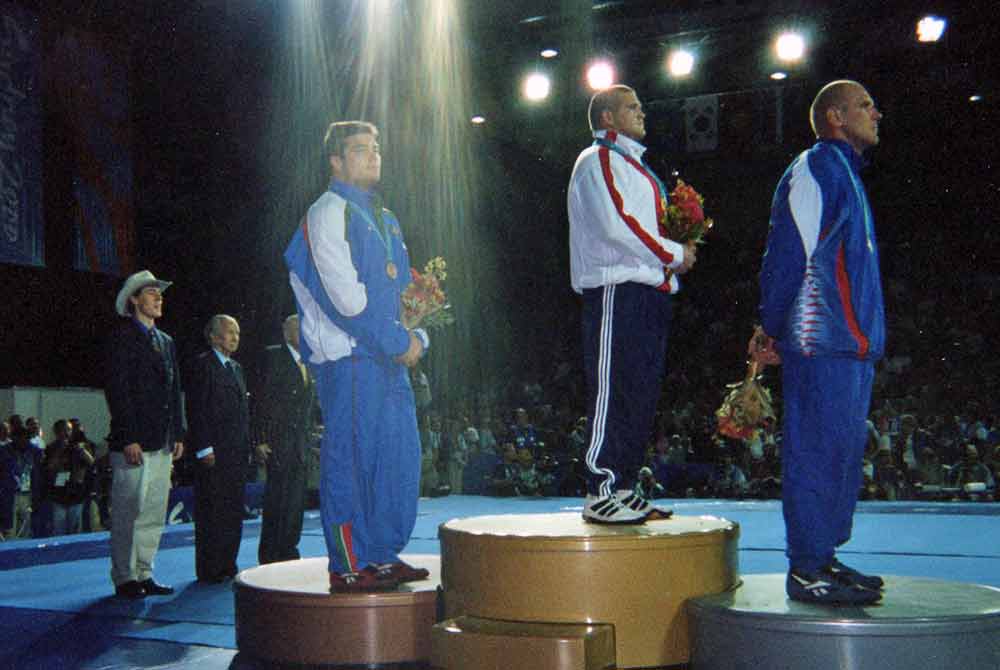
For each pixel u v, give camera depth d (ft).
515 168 66.69
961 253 69.82
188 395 19.67
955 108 59.67
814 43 47.55
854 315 9.78
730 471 41.75
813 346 9.82
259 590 11.91
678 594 10.26
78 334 48.96
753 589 10.73
